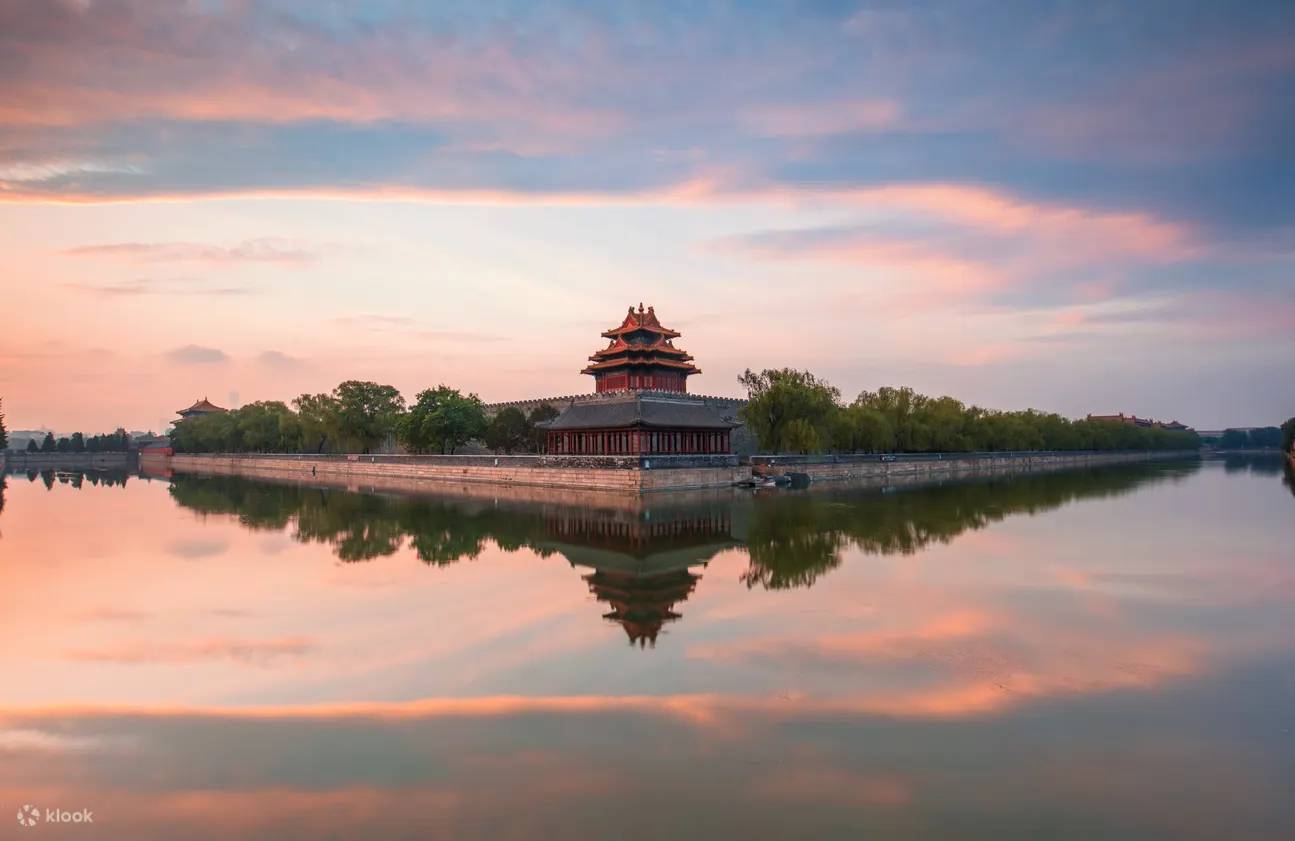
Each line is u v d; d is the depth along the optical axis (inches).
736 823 569.0
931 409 5354.3
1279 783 625.3
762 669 902.4
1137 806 591.2
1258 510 2588.6
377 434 5595.5
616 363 3885.3
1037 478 4574.3
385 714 780.0
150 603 1272.1
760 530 2064.5
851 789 618.2
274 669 925.2
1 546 1908.2
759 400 4138.8
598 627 1093.8
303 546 1873.8
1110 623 1099.3
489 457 3993.6
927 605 1208.2
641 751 687.7
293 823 576.1
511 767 661.3
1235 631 1057.5
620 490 3221.0
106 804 607.8
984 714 765.9
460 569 1541.6
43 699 831.7
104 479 5206.7
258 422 6820.9
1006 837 550.9
